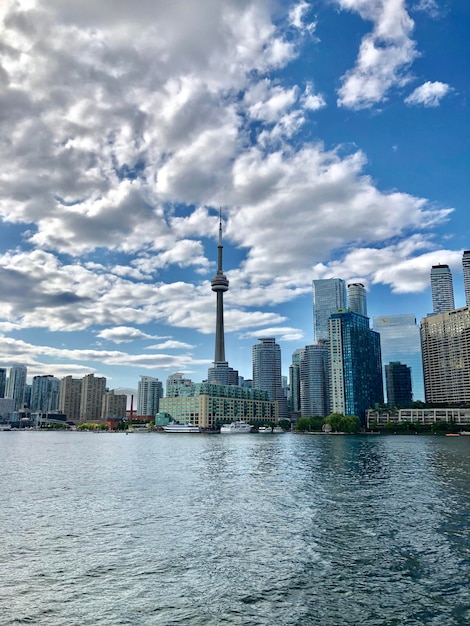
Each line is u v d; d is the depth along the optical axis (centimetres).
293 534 5603
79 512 6819
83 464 14025
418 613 3556
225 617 3506
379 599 3794
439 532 5672
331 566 4519
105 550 5012
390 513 6688
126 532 5709
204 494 8331
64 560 4697
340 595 3869
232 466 13212
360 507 7112
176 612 3588
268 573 4347
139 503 7488
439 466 12912
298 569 4447
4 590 3978
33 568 4478
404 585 4062
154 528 5891
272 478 10512
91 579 4209
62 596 3859
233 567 4500
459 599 3784
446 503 7406
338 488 8956
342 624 3406
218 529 5831
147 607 3669
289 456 16725
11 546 5147
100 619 3481
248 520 6297
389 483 9619
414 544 5197
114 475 11175
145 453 18738
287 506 7212
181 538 5444
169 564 4588
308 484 9525
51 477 10831
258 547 5109
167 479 10400
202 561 4666
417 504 7331
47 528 5897
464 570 4403
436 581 4144
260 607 3666
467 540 5344
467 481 9862
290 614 3553
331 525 6009
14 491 8731
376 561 4656
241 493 8431
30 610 3622
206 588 4019
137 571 4403
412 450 19588
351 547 5097
